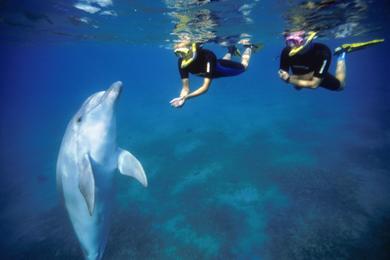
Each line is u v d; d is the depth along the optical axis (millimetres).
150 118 26141
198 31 14188
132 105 36500
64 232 9641
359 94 29125
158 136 19188
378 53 75000
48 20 13164
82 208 5109
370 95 27781
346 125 17891
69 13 11594
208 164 13352
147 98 42562
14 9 11000
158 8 10273
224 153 14523
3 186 14953
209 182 11656
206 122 21500
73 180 4910
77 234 5535
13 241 9734
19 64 71312
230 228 8836
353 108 22469
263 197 10250
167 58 68062
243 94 35250
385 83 37500
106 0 9602
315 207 9391
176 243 8438
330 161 12602
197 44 4605
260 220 9078
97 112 4582
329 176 11242
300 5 9922
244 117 22094
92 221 5270
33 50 36656
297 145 14875
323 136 16094
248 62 5902
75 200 5090
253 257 7699
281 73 4508
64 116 36719
